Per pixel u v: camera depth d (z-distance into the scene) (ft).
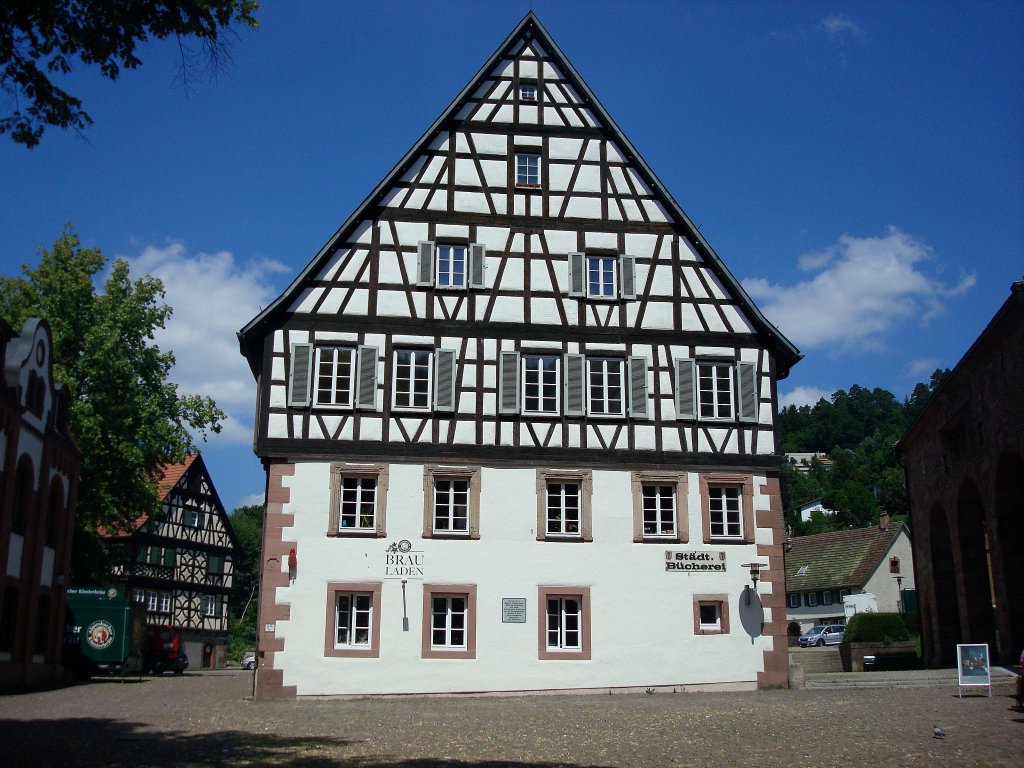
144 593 181.57
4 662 85.87
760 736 51.24
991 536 86.74
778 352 89.30
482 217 87.45
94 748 45.62
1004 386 80.84
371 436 82.07
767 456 86.38
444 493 82.64
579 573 82.33
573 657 80.94
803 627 230.07
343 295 84.33
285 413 81.56
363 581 79.82
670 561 83.51
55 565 100.12
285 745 47.55
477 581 81.05
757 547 84.69
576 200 88.94
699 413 86.43
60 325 122.21
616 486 84.17
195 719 60.54
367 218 86.17
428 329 84.69
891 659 114.21
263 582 78.89
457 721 59.47
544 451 83.82
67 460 102.94
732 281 88.28
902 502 319.06
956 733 50.88
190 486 195.52
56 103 36.40
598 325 86.94
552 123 90.07
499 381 84.48
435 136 88.48
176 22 35.86
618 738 50.85
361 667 78.38
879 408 563.07
